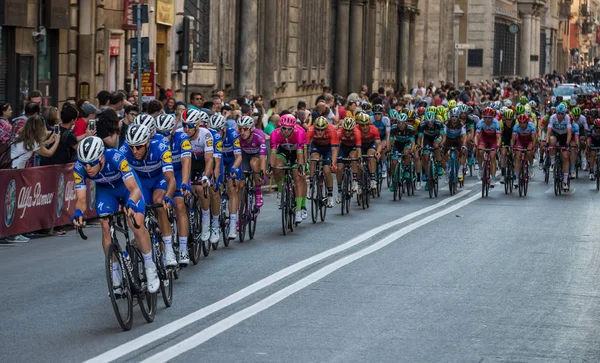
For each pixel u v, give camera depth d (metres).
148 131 28.16
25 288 32.38
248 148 43.72
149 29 74.69
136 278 27.22
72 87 68.00
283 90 109.56
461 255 39.59
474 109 89.81
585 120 82.25
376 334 26.00
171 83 81.12
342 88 131.75
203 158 37.72
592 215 55.28
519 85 179.75
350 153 55.31
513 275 35.19
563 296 31.52
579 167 90.75
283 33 108.50
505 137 68.06
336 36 131.00
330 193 51.62
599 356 24.12
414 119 69.62
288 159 46.69
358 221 50.72
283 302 29.91
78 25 68.31
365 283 33.09
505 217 53.41
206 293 31.28
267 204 59.59
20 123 45.56
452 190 66.81
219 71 88.81
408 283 33.22
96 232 46.28
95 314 28.47
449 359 23.61
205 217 37.97
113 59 73.31
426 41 178.12
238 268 35.88
